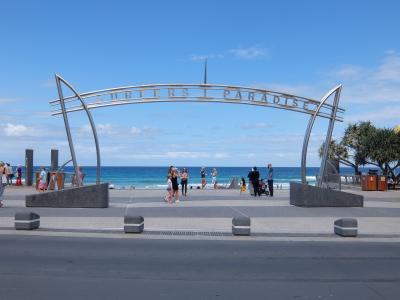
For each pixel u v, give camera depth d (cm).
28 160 3800
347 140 4316
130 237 1357
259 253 1123
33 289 769
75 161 2192
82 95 2172
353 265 988
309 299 729
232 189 3772
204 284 817
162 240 1313
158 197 2745
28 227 1442
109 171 14188
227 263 1002
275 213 1911
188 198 2675
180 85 2178
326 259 1054
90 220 1658
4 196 2708
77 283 814
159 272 909
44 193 2083
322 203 2158
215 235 1405
